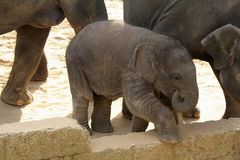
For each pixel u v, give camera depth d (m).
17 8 13.45
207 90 16.20
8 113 14.11
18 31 14.49
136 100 11.14
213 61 11.82
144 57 11.09
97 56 11.77
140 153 10.56
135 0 12.77
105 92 12.01
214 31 11.35
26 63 14.56
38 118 13.88
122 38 11.55
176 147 10.88
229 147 11.34
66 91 15.82
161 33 11.94
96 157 10.23
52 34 21.42
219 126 11.40
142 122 11.77
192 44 11.79
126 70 11.37
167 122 10.84
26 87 14.72
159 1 12.13
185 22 11.69
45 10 13.84
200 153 11.12
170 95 11.14
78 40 12.11
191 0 11.62
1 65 17.78
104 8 14.55
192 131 11.14
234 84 11.64
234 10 11.60
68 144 9.94
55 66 17.81
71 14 13.96
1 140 9.48
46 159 9.84
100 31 11.88
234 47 11.42
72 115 12.97
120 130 13.04
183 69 10.92
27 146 9.66
